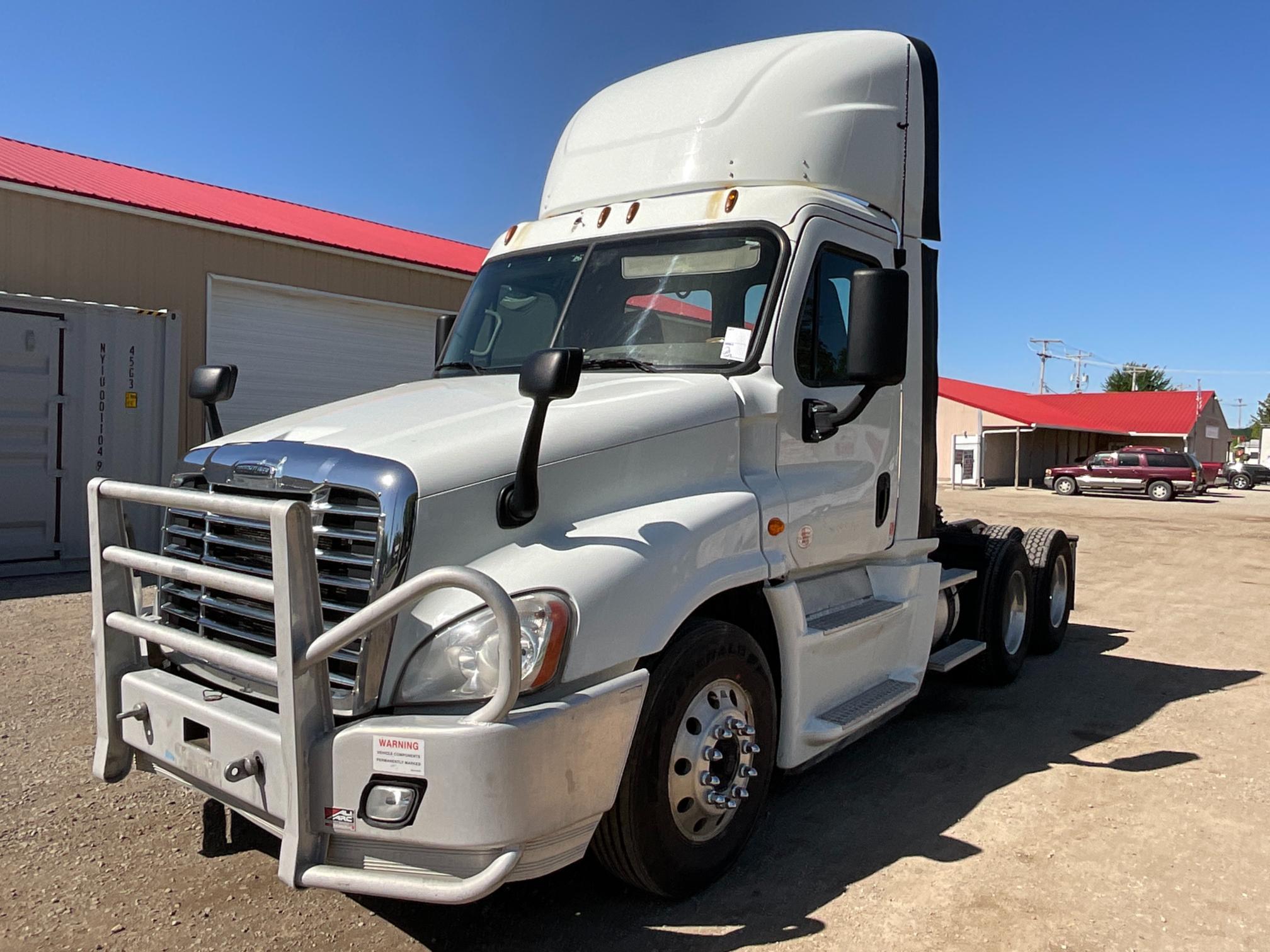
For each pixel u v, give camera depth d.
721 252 4.10
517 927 3.24
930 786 4.59
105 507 3.40
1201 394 51.16
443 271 14.72
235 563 3.19
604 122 4.94
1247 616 9.40
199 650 2.98
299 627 2.66
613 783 2.89
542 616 2.75
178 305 11.97
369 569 2.81
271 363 13.06
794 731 3.86
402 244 16.25
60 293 11.01
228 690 3.18
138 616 3.48
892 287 3.62
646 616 3.01
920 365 4.91
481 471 2.99
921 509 4.98
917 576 4.89
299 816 2.67
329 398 13.76
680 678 3.20
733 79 4.56
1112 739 5.32
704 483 3.59
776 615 3.77
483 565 2.91
